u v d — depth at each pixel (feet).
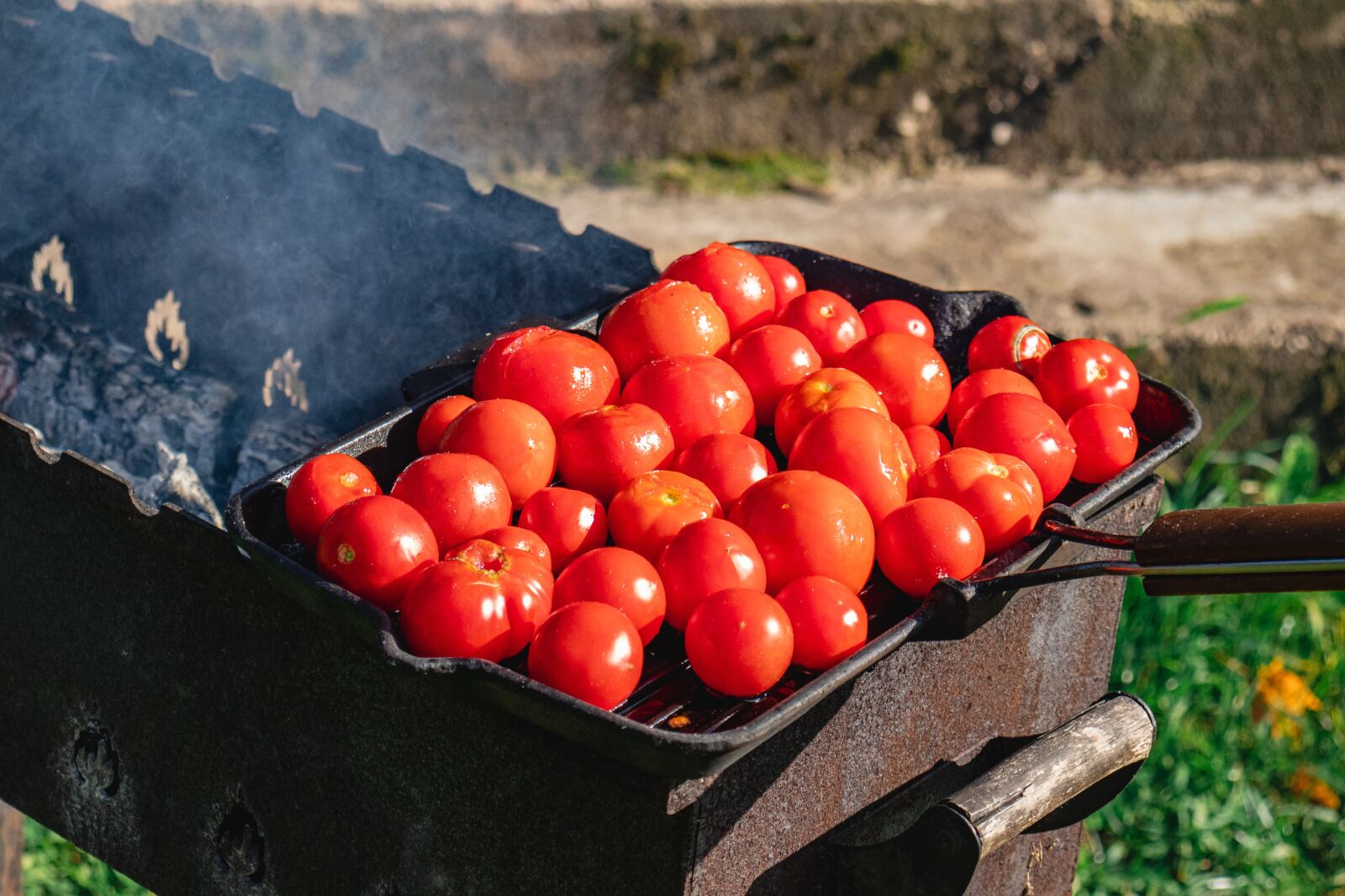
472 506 4.74
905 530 4.77
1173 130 14.62
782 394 5.56
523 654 4.67
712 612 4.37
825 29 14.05
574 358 5.35
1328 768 9.86
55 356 8.63
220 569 4.97
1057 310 12.31
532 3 13.67
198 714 5.36
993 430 5.26
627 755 4.02
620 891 4.51
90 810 5.95
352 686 4.84
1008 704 5.63
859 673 4.35
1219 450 12.17
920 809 5.31
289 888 5.40
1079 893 9.14
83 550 5.36
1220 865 9.39
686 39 13.92
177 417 8.17
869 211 13.79
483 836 4.75
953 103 14.48
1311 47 14.39
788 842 4.75
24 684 5.89
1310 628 10.53
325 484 4.80
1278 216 13.97
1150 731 5.37
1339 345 11.94
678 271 6.03
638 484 4.91
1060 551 5.21
